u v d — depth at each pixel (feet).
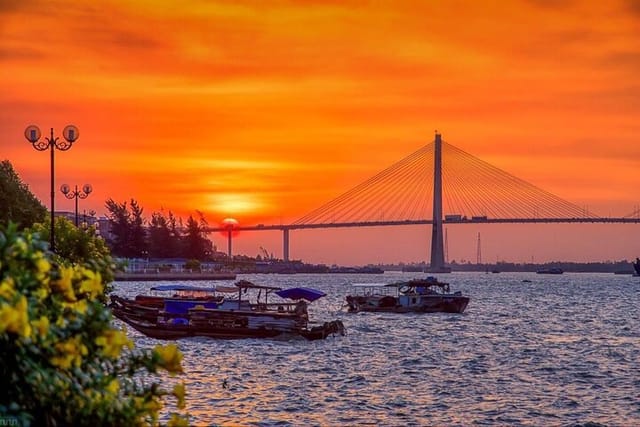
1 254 26.71
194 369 154.30
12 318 24.38
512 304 463.83
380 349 199.82
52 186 158.20
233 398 121.80
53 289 28.02
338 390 131.95
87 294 29.55
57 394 27.20
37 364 26.96
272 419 107.24
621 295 603.26
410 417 110.11
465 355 187.73
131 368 30.45
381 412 113.39
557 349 203.82
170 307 236.02
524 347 209.36
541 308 418.92
